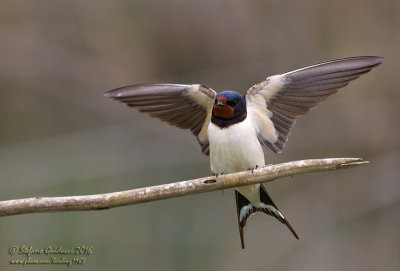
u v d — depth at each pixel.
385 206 15.42
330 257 15.13
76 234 13.57
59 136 16.25
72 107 16.66
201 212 14.61
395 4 15.47
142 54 16.25
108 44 16.56
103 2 16.56
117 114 16.30
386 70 15.51
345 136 15.66
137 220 14.09
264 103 8.59
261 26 15.65
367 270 15.05
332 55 15.61
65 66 16.69
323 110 15.77
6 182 15.50
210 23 15.71
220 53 15.73
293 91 8.53
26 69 16.75
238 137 8.06
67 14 16.86
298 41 15.62
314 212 15.50
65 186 15.61
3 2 16.83
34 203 6.96
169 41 15.93
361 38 15.56
